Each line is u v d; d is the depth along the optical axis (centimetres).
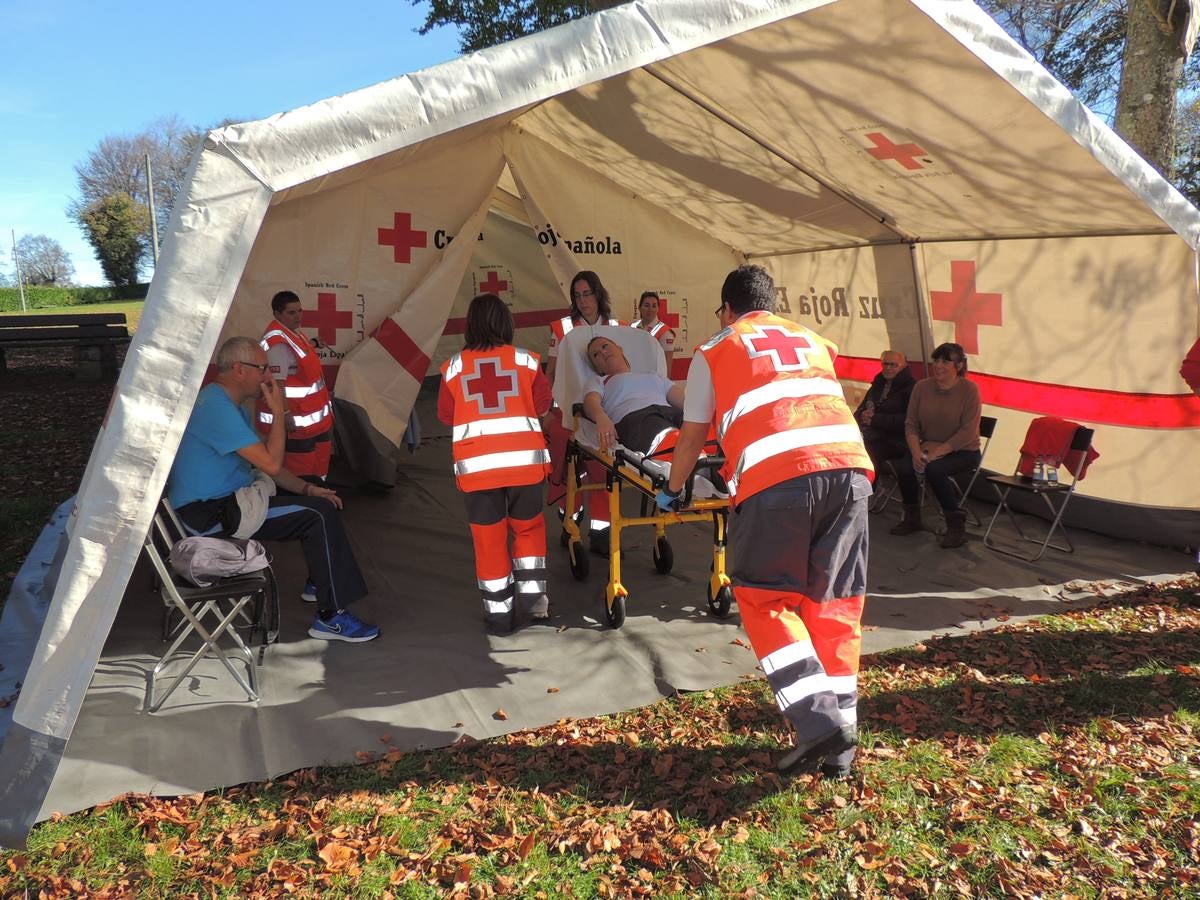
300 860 289
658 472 447
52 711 312
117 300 5488
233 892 275
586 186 870
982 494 752
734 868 282
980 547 622
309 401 657
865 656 440
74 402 1311
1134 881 275
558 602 523
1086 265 626
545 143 834
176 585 390
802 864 285
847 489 319
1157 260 582
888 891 273
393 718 380
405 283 789
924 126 509
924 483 651
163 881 280
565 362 586
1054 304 657
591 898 272
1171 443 595
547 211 859
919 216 697
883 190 656
